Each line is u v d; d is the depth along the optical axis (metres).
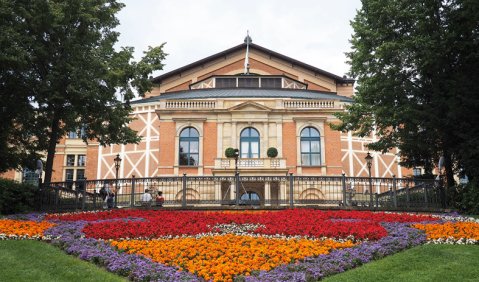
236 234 12.19
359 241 11.00
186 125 35.81
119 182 21.92
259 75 45.41
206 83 45.75
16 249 10.48
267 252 9.59
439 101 20.03
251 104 35.69
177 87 51.03
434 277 8.31
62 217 15.18
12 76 20.12
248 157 35.28
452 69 20.80
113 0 24.12
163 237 11.65
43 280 8.20
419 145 20.97
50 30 20.05
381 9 22.08
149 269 8.44
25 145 25.22
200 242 10.70
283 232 11.98
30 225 13.01
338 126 25.31
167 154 35.25
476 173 19.28
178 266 8.77
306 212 15.46
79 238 11.34
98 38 22.36
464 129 19.61
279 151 35.50
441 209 17.55
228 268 8.38
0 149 23.73
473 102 18.89
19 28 19.30
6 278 8.24
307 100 36.59
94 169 45.81
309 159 35.59
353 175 43.03
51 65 21.00
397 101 22.20
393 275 8.47
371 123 24.39
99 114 22.34
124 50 23.25
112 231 11.80
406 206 17.48
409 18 21.52
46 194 18.17
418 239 11.12
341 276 8.40
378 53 21.53
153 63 23.95
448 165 21.14
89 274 8.56
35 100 21.20
